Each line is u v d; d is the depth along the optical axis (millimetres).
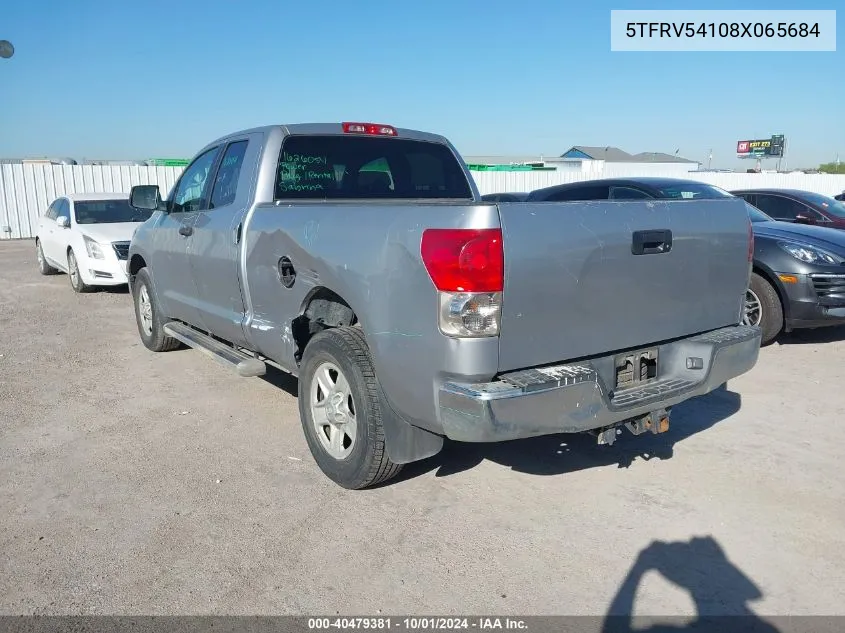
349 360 3805
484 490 4129
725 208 4113
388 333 3455
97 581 3217
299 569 3316
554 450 4719
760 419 5277
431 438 3846
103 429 5141
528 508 3908
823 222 11016
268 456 4637
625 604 3045
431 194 5672
